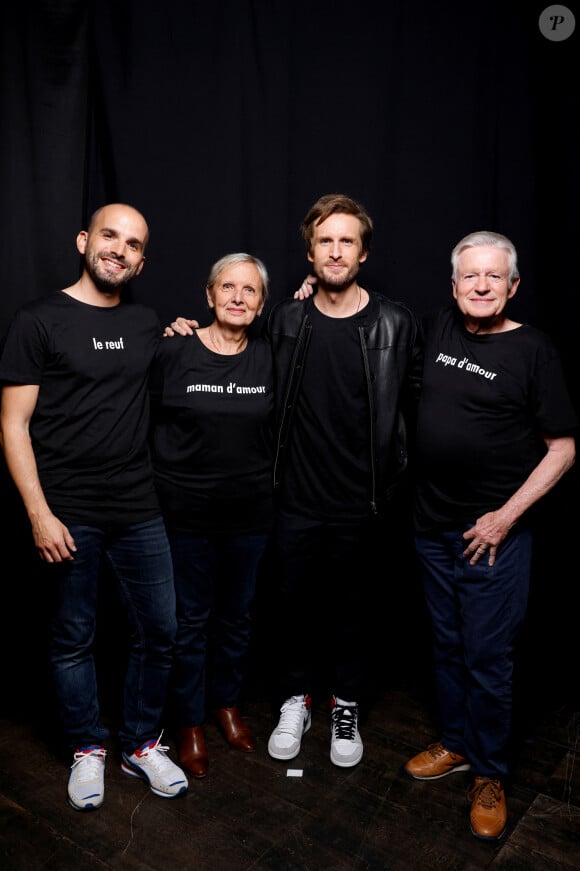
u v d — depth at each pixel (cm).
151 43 230
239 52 232
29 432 183
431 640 270
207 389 191
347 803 195
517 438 182
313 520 206
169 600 197
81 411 181
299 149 241
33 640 254
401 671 262
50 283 235
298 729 218
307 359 199
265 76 234
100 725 203
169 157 236
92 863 172
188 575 202
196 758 207
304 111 238
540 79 225
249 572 207
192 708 210
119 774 207
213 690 223
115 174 236
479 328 184
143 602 196
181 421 192
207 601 208
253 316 196
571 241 229
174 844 179
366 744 221
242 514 200
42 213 230
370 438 199
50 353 178
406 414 213
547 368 177
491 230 236
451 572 199
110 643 265
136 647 201
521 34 224
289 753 212
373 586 219
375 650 268
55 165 229
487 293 175
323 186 242
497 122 230
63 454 182
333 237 190
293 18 233
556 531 245
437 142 234
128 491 189
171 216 240
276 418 204
